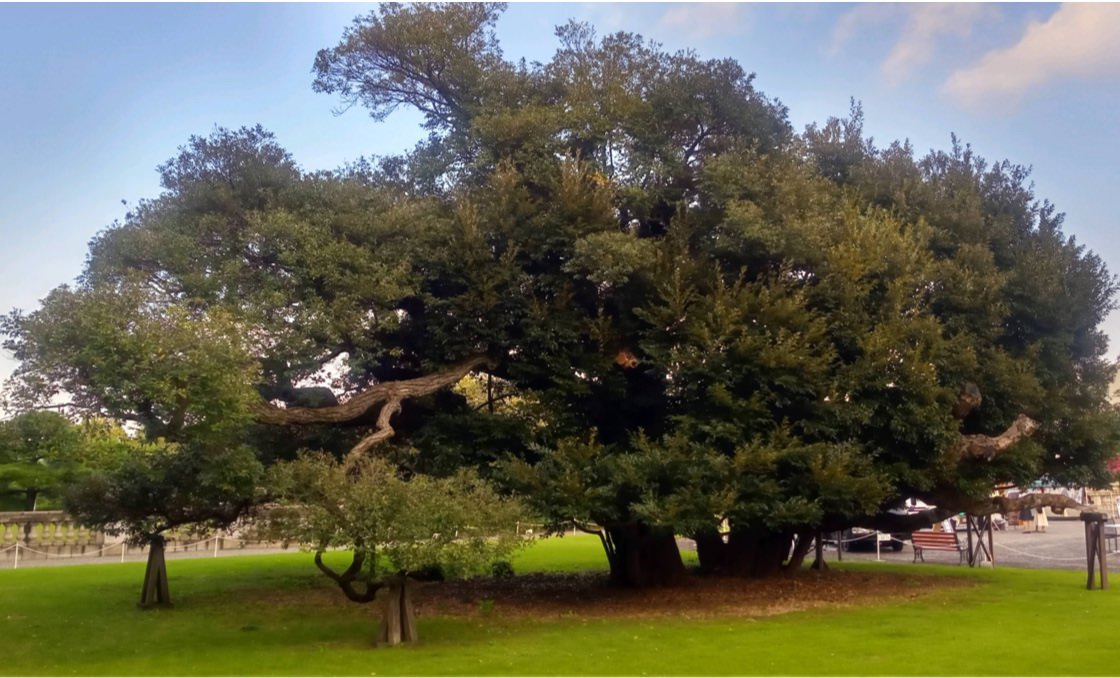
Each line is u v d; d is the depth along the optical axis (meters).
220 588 19.36
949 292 17.67
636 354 17.31
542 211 16.80
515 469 14.94
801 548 20.14
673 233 16.73
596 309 17.47
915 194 18.75
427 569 13.53
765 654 11.23
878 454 16.67
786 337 15.55
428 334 17.22
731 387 15.63
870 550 30.34
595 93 17.62
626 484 14.95
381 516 11.12
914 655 11.01
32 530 25.55
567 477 14.73
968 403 17.28
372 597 12.77
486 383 19.58
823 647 11.69
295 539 11.62
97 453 12.14
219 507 15.55
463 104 18.22
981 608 15.28
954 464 17.11
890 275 16.70
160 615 15.56
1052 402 18.39
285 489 11.74
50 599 17.45
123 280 13.13
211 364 11.43
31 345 11.24
